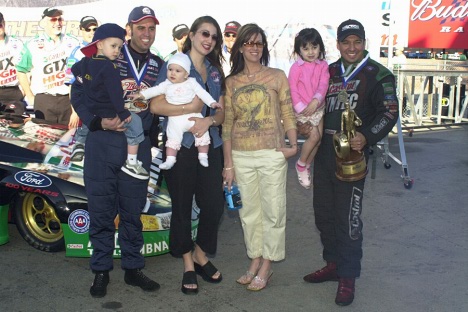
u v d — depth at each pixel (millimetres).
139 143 3893
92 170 3818
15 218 4730
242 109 3891
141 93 3752
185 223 3963
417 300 3904
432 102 12812
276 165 3881
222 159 4102
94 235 3939
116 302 3891
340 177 3686
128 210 3951
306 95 3967
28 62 6648
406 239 5145
